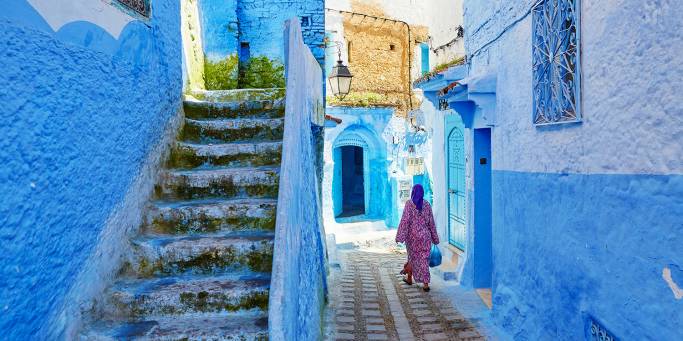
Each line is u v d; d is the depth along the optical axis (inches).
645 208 109.4
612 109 122.2
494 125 230.2
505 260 214.5
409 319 239.1
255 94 263.9
